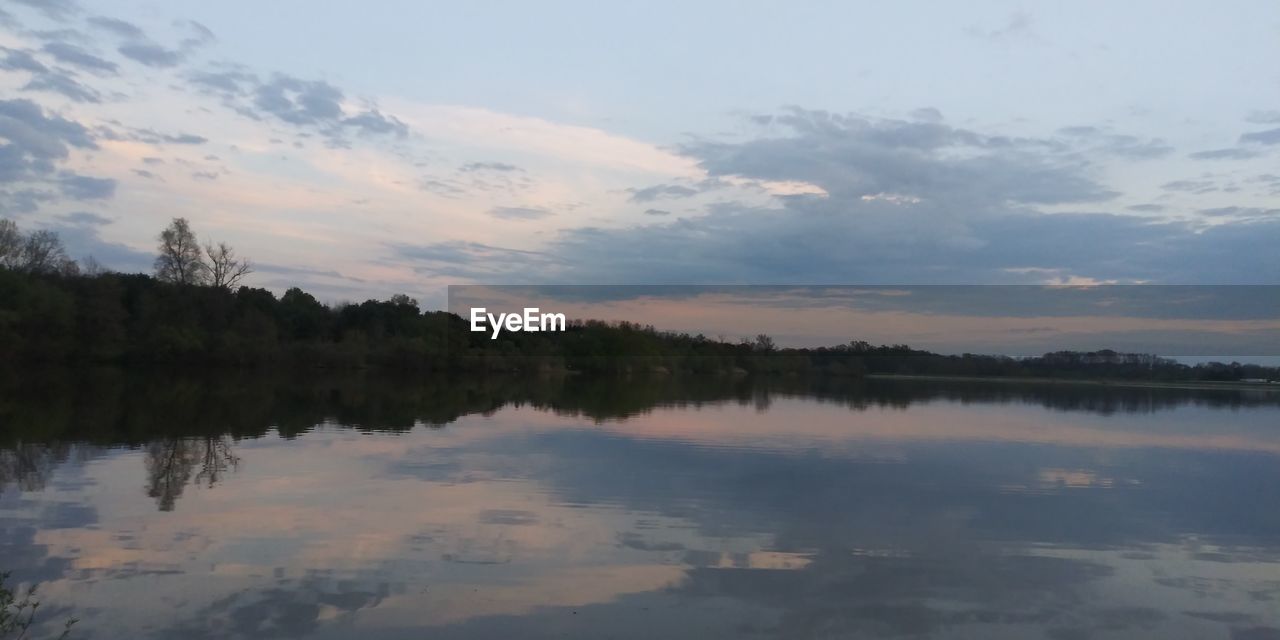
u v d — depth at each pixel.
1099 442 22.30
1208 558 10.80
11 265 51.03
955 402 36.34
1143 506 13.84
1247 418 30.08
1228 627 8.38
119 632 7.43
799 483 15.17
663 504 13.12
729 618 8.17
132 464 15.58
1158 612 8.76
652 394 39.31
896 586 9.33
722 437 21.64
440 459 16.97
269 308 61.34
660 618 8.12
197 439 19.25
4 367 46.72
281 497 12.92
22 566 9.21
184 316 54.38
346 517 11.70
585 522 11.81
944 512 13.06
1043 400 38.31
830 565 10.04
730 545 10.81
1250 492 15.20
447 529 11.19
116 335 51.53
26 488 13.27
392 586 8.80
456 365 56.66
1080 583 9.64
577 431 22.45
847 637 7.79
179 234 57.78
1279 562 10.67
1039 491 14.98
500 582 9.02
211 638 7.33
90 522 11.15
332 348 56.31
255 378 46.56
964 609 8.65
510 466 16.30
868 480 15.66
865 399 37.50
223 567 9.30
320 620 7.81
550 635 7.61
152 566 9.28
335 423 23.27
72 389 34.03
